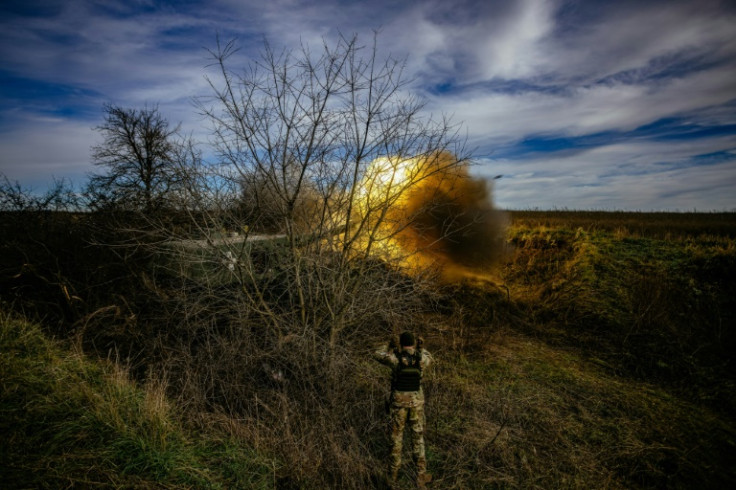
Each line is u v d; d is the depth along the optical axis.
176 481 2.92
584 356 7.14
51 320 5.39
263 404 3.97
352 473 3.42
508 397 5.16
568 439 4.41
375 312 5.07
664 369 6.71
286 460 3.46
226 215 4.91
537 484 3.62
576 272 10.80
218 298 4.96
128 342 5.07
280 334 4.71
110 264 5.77
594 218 20.25
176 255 5.22
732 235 13.80
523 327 8.31
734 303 9.20
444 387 5.22
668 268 10.85
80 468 2.76
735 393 5.93
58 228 6.16
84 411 3.37
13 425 3.02
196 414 3.91
